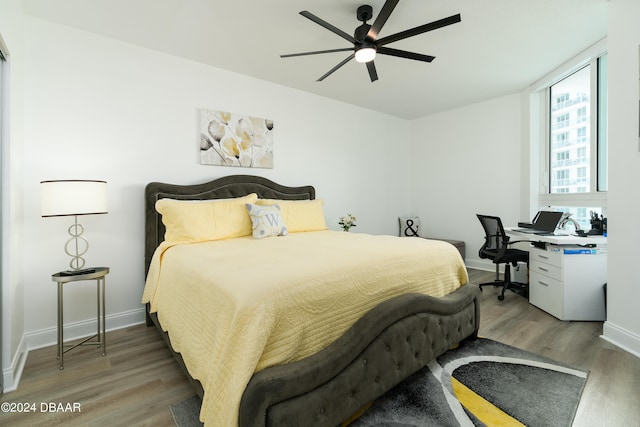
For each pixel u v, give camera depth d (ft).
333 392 4.12
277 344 3.94
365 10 7.13
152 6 7.09
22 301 6.98
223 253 6.42
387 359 4.91
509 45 9.21
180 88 9.65
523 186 13.17
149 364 6.48
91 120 8.12
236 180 10.60
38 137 7.35
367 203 15.53
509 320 8.75
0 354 5.51
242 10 7.29
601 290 8.53
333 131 14.02
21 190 6.95
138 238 8.89
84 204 6.58
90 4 6.98
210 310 4.50
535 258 9.89
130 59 8.75
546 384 5.58
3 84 5.69
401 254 6.15
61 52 7.70
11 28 6.12
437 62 10.32
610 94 7.24
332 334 4.57
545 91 12.42
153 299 7.45
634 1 6.66
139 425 4.65
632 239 6.78
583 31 8.48
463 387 5.53
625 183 6.93
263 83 11.59
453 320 6.44
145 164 9.00
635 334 6.72
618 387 5.47
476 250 15.08
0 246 5.56
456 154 15.62
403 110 15.85
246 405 3.45
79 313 7.95
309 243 7.68
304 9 7.25
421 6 7.27
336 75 11.26
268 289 4.04
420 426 4.56
